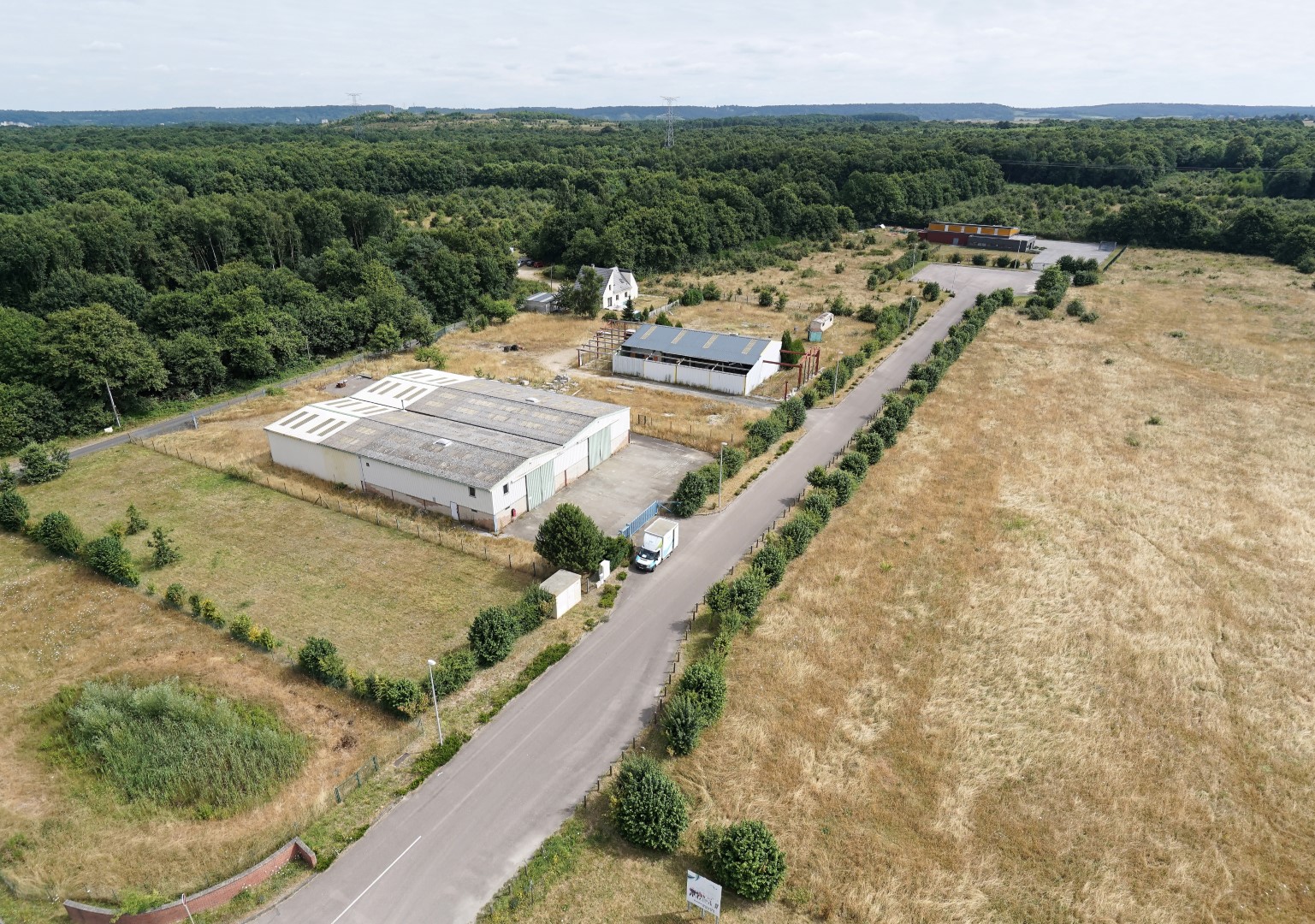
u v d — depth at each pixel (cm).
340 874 2867
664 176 17225
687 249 14075
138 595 4622
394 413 6525
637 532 5309
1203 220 15062
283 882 2839
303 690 3822
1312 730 3634
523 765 3384
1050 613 4494
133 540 5212
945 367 8475
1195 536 5294
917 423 7212
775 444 6788
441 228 12769
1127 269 13700
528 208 18025
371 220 13600
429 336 9400
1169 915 2762
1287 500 5772
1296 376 8350
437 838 3027
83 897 2777
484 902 2778
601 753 3456
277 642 4159
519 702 3750
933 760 3441
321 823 3081
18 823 3083
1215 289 12038
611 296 11538
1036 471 6250
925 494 5888
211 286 8938
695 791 3253
